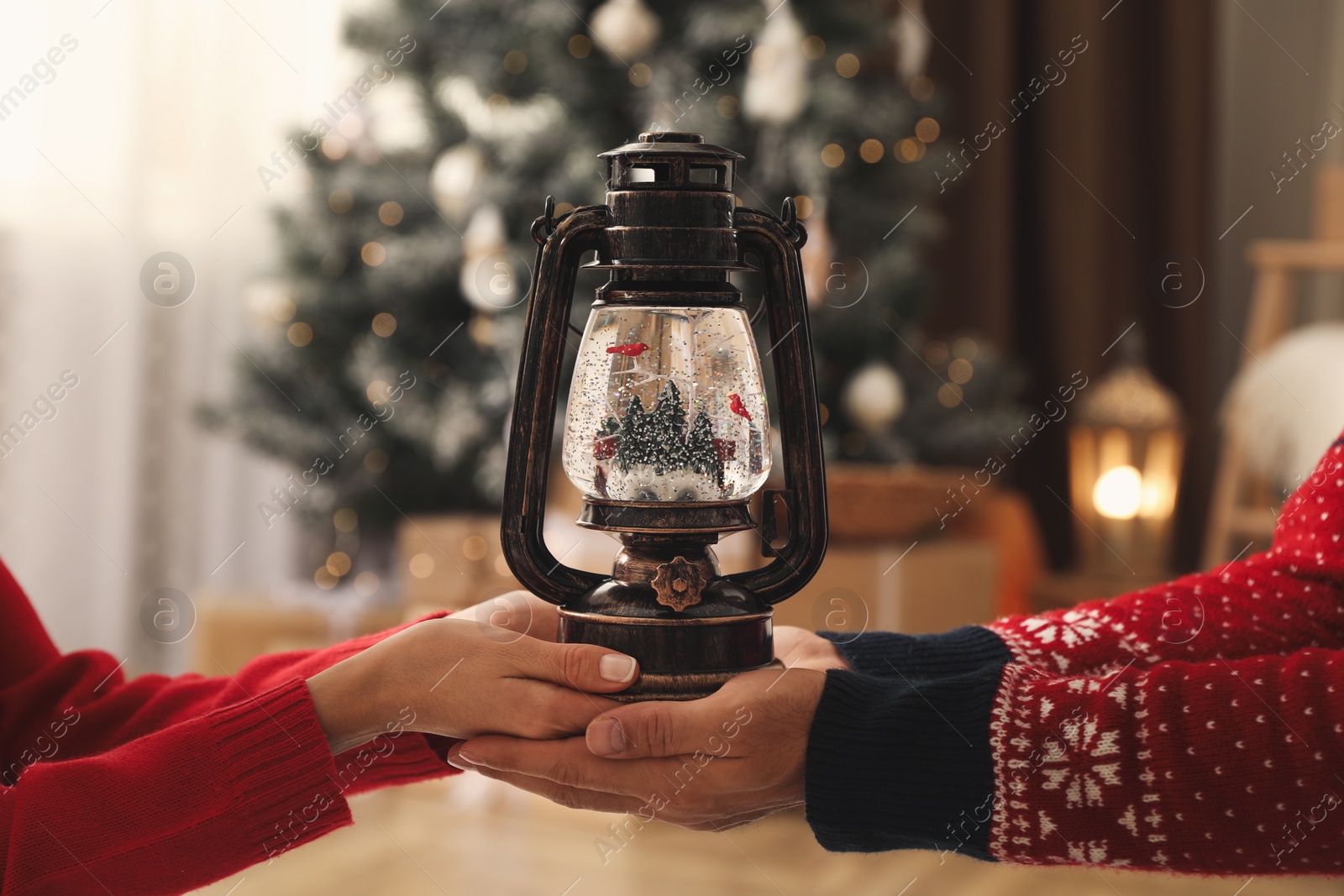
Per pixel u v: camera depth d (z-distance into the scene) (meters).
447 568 2.06
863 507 2.03
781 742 0.57
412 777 0.65
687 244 0.56
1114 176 3.08
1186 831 0.55
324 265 2.30
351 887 1.59
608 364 0.57
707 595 0.57
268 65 2.56
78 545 2.34
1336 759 0.53
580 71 2.08
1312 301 3.13
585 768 0.57
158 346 2.45
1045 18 3.01
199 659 2.02
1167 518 2.75
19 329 2.27
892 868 1.67
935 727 0.57
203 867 0.56
